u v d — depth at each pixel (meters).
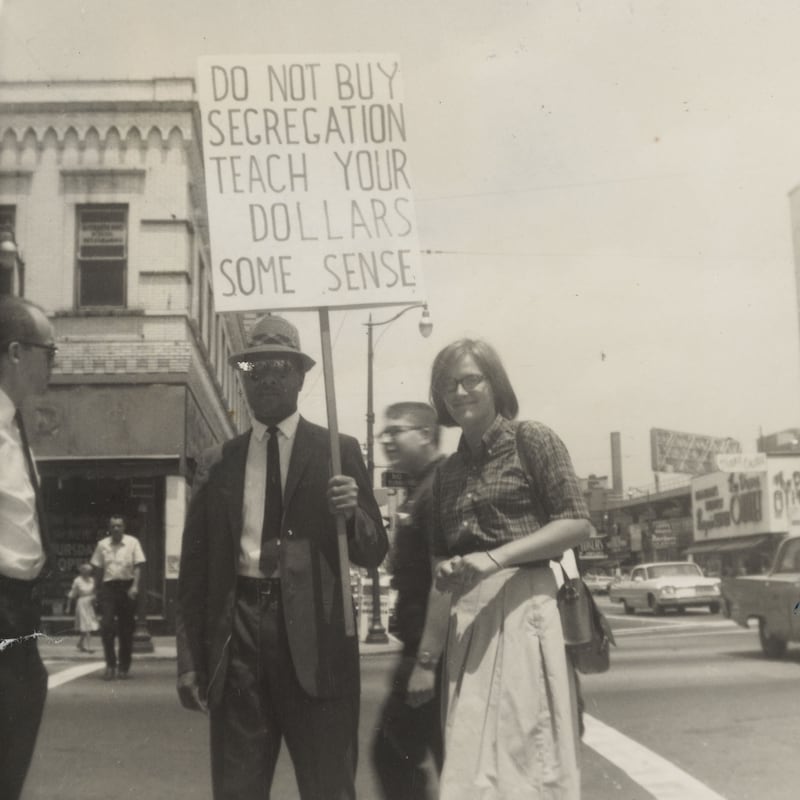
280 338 3.83
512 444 3.55
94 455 16.23
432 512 3.77
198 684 3.62
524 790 3.33
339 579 3.65
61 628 14.97
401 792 4.10
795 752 5.98
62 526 15.92
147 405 16.53
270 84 4.15
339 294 4.03
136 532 16.16
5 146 16.92
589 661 3.50
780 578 10.48
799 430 25.48
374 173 4.14
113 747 6.44
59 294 16.75
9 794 3.43
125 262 16.97
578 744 3.50
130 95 17.03
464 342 3.65
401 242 4.09
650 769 5.63
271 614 3.57
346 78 4.18
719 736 6.52
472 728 3.41
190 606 3.70
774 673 9.27
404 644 4.10
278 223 4.05
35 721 3.50
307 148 4.12
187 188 17.19
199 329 18.12
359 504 3.76
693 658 10.56
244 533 3.65
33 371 3.58
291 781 5.75
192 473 17.02
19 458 3.47
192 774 5.66
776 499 24.59
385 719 4.14
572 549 3.60
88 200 16.95
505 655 3.42
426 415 4.14
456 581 3.40
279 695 3.55
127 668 9.88
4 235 12.39
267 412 3.74
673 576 19.48
